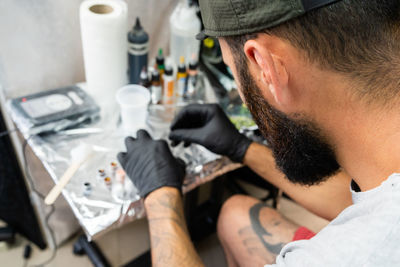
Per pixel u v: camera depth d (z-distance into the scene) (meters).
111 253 1.45
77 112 1.02
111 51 1.01
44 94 1.06
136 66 1.12
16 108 1.00
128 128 1.05
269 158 1.00
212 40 1.29
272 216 1.09
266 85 0.58
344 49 0.47
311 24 0.47
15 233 1.41
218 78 1.28
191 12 1.15
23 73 1.08
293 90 0.54
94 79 1.08
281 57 0.52
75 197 0.85
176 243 0.78
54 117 0.99
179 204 0.85
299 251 0.55
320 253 0.51
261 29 0.51
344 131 0.54
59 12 1.03
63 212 1.34
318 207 0.98
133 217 0.88
